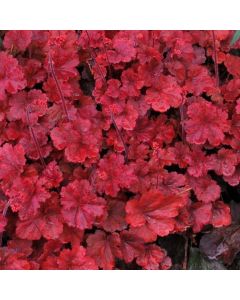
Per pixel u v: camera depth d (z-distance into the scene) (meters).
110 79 0.94
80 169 0.88
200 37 0.99
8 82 0.90
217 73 0.95
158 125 0.92
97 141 0.88
